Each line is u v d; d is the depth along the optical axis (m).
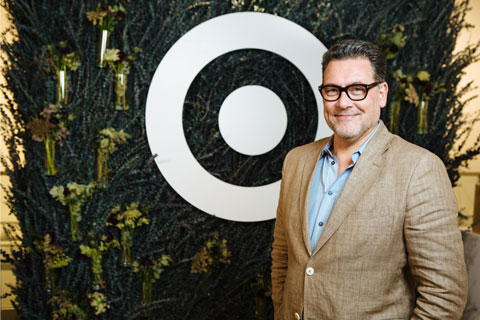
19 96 1.87
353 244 1.00
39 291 1.90
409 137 2.12
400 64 2.13
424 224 0.95
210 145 2.03
